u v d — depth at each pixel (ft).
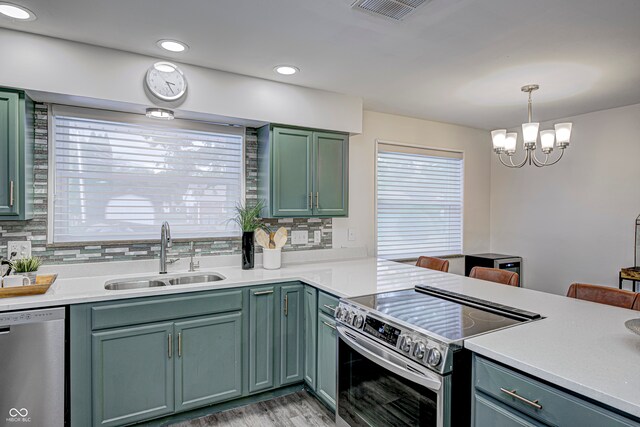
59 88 7.14
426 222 13.92
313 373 8.27
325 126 10.19
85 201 8.45
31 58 6.93
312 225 11.30
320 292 7.97
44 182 7.90
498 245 15.31
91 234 8.52
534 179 14.07
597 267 12.22
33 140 7.74
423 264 10.71
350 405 6.47
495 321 5.40
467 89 10.08
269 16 6.29
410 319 5.49
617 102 11.18
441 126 14.10
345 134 10.73
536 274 13.98
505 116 13.02
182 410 7.40
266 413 7.91
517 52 7.69
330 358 7.55
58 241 8.14
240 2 5.85
